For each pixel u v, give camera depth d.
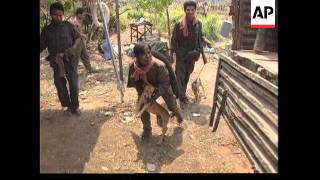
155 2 9.48
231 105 5.02
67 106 6.03
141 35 12.48
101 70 8.81
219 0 20.70
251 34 6.44
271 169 3.38
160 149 4.93
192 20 6.30
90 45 11.49
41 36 5.51
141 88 4.96
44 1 10.12
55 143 4.95
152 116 6.09
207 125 5.71
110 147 4.95
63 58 5.67
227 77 5.28
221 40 13.15
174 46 6.37
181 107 6.45
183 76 6.47
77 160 4.52
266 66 3.99
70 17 9.66
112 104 6.55
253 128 4.01
